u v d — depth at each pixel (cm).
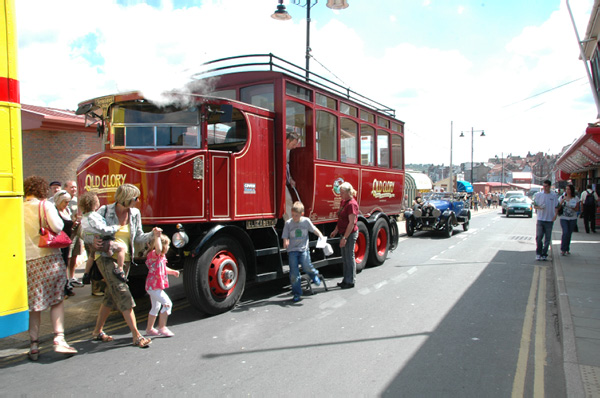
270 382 383
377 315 593
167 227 566
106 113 600
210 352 458
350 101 896
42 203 438
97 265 473
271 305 650
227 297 602
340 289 757
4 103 399
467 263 1030
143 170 540
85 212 457
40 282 433
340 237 861
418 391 366
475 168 11469
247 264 648
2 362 437
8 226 400
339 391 366
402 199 1174
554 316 599
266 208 679
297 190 761
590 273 845
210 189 582
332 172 821
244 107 633
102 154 574
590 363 414
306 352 456
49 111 1228
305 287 771
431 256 1148
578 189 3023
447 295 709
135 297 687
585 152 1769
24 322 410
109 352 461
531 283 805
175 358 442
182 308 639
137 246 523
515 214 3169
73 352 445
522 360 437
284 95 693
